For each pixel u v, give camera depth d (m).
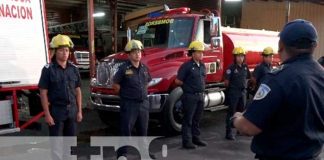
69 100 4.45
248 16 18.75
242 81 6.66
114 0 15.96
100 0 16.72
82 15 22.41
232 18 19.34
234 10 19.33
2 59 5.32
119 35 17.91
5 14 5.36
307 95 1.93
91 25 9.36
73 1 19.27
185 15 7.53
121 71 5.05
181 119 7.00
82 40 20.34
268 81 1.99
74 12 22.95
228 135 6.77
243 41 8.82
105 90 7.00
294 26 2.01
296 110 1.94
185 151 5.94
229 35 8.45
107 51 21.27
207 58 7.51
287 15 15.80
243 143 6.52
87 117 8.65
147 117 5.23
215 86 7.87
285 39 2.03
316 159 2.02
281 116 1.98
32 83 5.70
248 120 1.99
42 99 4.34
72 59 18.55
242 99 6.71
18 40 5.54
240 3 19.25
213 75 7.68
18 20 5.54
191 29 7.34
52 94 4.38
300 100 1.92
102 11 21.09
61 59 4.41
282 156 2.00
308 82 1.95
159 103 6.70
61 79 4.39
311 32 1.98
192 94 5.96
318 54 17.56
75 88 4.60
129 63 5.10
